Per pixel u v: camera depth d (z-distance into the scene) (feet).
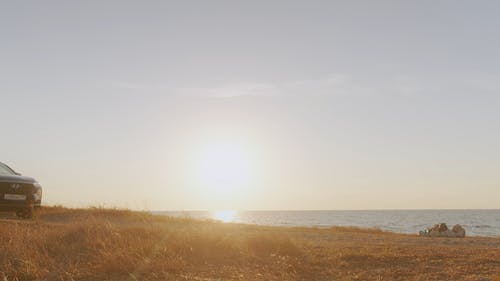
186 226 46.62
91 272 23.91
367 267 26.32
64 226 36.55
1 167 49.55
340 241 37.86
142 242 28.86
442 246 35.37
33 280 22.72
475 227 237.66
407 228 220.23
